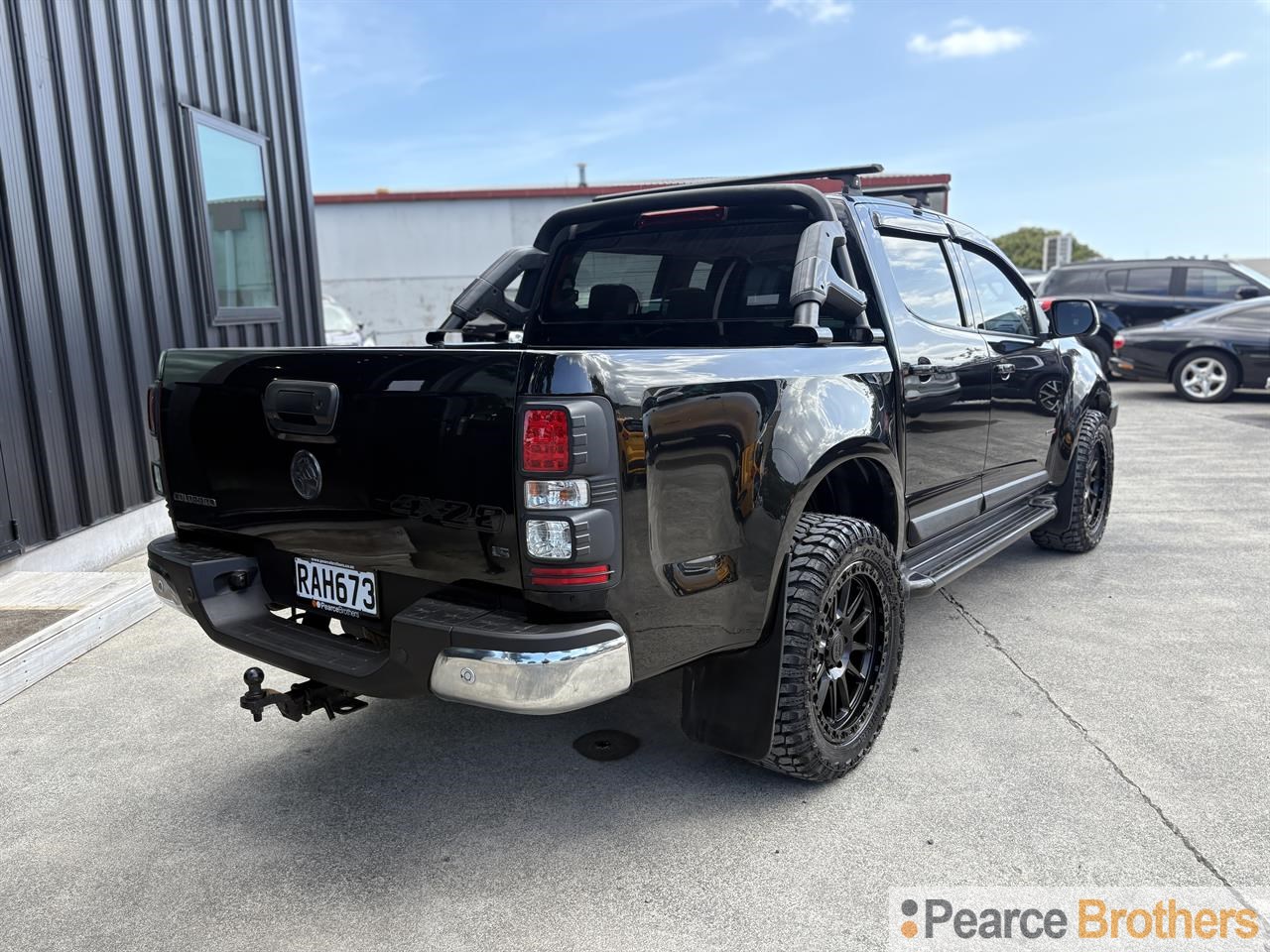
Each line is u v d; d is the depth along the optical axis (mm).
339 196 17828
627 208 3592
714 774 2916
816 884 2340
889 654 3006
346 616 2531
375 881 2393
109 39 5500
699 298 3508
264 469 2562
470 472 2109
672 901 2281
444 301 18312
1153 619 4230
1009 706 3332
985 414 3887
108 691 3650
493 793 2820
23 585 4516
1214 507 6445
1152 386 14711
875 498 3166
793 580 2607
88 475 5266
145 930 2215
